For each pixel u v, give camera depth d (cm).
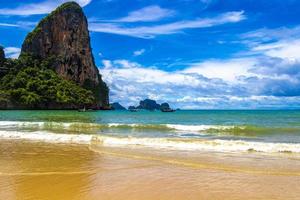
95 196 785
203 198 784
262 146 1570
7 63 16050
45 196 780
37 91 14488
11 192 813
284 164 1193
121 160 1258
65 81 16400
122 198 774
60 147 1608
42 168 1109
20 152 1448
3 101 13100
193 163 1202
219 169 1107
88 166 1141
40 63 17488
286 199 783
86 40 18412
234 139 2039
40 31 18162
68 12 18300
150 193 818
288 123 3869
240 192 838
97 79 18300
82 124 3098
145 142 1734
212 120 4909
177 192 830
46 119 4872
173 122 4325
